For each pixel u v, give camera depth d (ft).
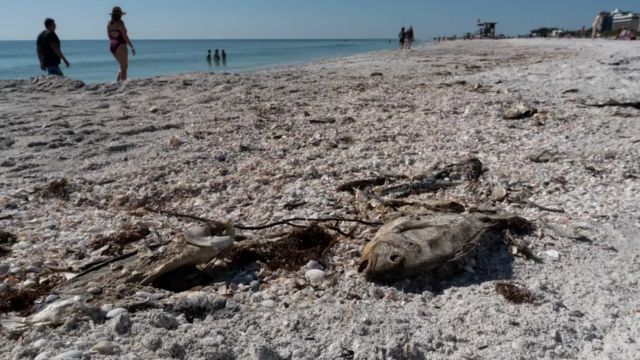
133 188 23.65
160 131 34.81
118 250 17.26
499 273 15.98
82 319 12.48
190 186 23.66
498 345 12.23
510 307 13.85
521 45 169.17
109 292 13.98
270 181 24.45
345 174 25.43
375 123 36.88
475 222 17.43
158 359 11.05
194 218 18.93
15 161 27.43
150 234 18.49
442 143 31.45
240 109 41.86
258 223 19.71
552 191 23.25
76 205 21.81
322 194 22.58
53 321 12.38
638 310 13.79
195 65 142.61
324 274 15.65
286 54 229.45
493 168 26.43
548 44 166.30
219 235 16.99
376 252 15.49
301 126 35.96
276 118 38.60
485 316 13.33
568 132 33.91
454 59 98.32
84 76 105.81
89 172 26.11
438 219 17.46
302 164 27.09
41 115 39.06
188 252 15.31
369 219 19.69
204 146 30.58
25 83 56.44
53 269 15.74
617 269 16.14
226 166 26.96
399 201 20.93
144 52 284.61
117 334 11.94
